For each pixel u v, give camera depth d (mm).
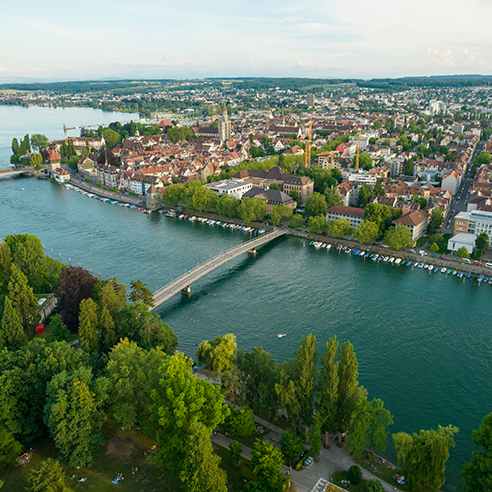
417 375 173250
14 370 128500
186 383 115938
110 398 127875
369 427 124938
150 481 117812
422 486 118438
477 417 151250
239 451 120625
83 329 161125
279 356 185250
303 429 137000
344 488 114875
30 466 122562
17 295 190375
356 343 194625
